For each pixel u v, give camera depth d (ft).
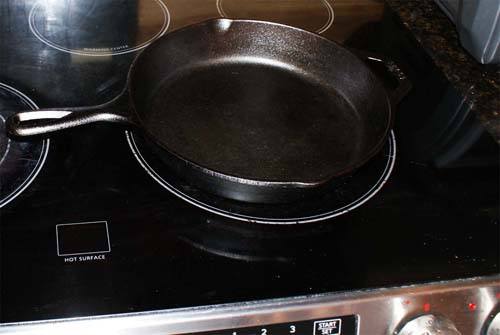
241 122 2.38
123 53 2.68
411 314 1.90
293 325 1.81
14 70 2.50
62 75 2.51
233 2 3.10
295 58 2.71
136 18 2.92
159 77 2.52
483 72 2.90
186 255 1.89
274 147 2.29
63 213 1.96
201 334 1.77
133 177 2.12
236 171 2.16
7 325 1.64
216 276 1.83
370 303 1.82
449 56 2.97
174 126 2.31
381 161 2.31
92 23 2.85
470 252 1.99
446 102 2.64
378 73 2.74
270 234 1.98
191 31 2.56
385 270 1.90
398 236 2.03
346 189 2.18
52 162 2.12
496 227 2.10
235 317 1.75
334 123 2.45
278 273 1.86
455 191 2.23
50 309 1.69
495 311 1.96
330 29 3.00
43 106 2.34
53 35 2.73
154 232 1.94
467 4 2.82
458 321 1.97
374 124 2.38
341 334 1.85
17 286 1.73
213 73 2.63
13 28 2.73
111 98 2.43
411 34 3.04
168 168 2.17
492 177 2.30
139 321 1.70
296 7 3.13
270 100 2.52
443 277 1.90
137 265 1.84
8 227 1.89
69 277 1.77
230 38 2.68
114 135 2.25
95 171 2.12
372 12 3.17
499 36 2.73
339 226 2.04
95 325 1.68
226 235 1.97
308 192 1.94
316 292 1.81
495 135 2.55
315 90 2.62
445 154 2.37
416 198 2.18
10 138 2.08
